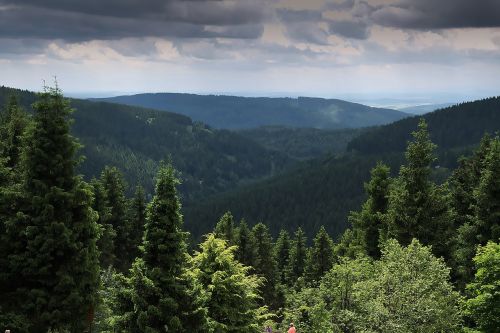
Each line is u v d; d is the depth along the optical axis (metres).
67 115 22.19
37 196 20.48
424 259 23.94
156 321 18.28
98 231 22.42
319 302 25.55
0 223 20.86
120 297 18.52
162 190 18.91
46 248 20.00
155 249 18.77
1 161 22.06
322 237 56.56
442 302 22.78
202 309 18.86
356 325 22.81
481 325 21.92
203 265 22.69
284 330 27.42
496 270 21.64
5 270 20.62
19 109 26.70
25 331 19.25
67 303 20.17
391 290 23.11
